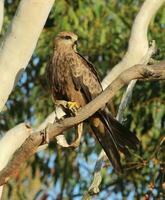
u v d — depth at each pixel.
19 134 10.32
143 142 15.65
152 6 11.76
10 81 10.61
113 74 11.84
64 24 16.22
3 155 10.25
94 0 16.34
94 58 16.77
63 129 8.83
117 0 16.91
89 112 8.84
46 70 11.12
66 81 10.88
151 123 15.81
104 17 16.47
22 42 10.59
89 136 16.23
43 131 8.77
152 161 14.09
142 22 11.73
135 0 16.92
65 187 16.95
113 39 16.58
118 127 9.73
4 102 10.63
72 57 10.92
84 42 16.50
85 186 16.80
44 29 16.42
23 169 17.00
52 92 11.07
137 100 15.86
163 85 15.89
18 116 17.08
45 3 10.55
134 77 8.76
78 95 10.88
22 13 10.55
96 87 10.98
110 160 9.84
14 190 17.06
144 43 11.70
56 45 11.04
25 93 17.16
